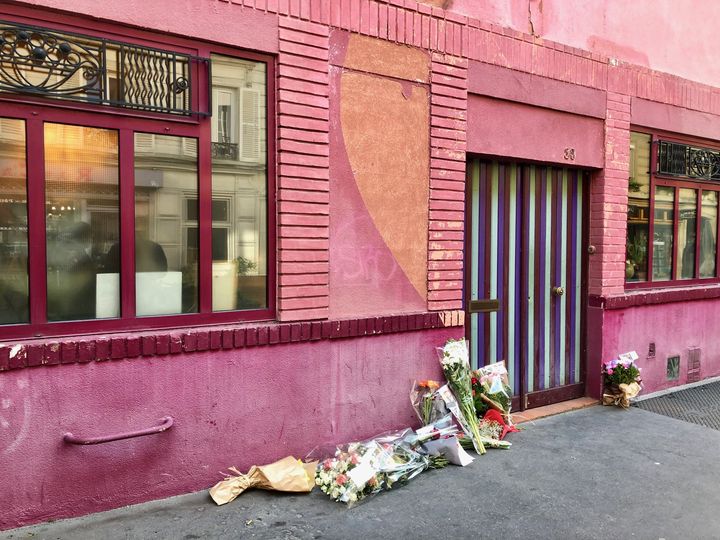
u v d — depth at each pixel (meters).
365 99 3.97
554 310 5.46
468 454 4.24
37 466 2.97
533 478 3.83
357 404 4.04
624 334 5.75
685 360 6.36
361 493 3.47
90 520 3.08
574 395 5.65
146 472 3.29
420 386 4.30
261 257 3.73
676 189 6.35
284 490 3.47
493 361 5.04
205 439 3.45
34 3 2.88
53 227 3.09
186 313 3.48
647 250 6.12
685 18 6.24
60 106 3.02
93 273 3.21
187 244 3.48
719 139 6.66
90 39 3.06
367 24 3.94
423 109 4.27
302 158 3.70
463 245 4.59
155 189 3.36
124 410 3.18
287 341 3.68
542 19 5.00
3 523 2.91
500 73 4.69
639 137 5.95
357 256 4.02
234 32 3.44
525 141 4.93
